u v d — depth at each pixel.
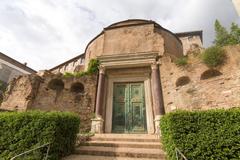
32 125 5.59
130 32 13.51
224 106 8.41
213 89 9.07
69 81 12.36
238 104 8.10
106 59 12.30
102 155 6.05
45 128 5.47
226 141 4.54
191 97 9.52
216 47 10.02
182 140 4.81
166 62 11.45
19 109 11.05
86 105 11.36
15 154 5.20
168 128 5.34
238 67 8.85
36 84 12.06
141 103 11.22
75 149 6.40
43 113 5.90
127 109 11.24
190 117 5.08
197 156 4.56
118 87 12.10
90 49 15.53
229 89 8.62
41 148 5.16
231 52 9.46
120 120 10.99
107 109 11.27
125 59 11.95
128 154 5.91
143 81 11.80
